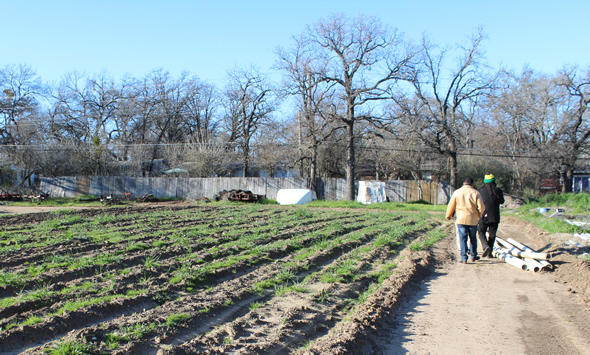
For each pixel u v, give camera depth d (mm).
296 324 5887
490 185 10750
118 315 6105
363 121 42438
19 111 50906
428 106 36844
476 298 7711
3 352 4777
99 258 9148
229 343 5207
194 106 58938
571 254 10945
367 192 36594
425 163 44594
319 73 35562
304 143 38375
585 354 5266
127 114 55438
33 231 13398
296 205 33875
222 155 45625
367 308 6617
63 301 6473
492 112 43656
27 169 44719
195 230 13961
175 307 6320
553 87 39156
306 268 9180
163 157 51844
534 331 6059
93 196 40250
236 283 7871
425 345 5590
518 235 15828
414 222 19609
